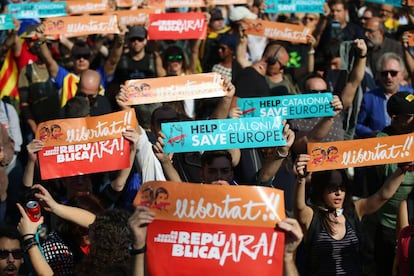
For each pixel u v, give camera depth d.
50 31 12.66
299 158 7.62
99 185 9.45
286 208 9.00
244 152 9.09
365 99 11.92
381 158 7.83
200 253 5.88
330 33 13.94
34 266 6.93
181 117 10.09
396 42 14.26
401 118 9.14
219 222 5.86
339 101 9.15
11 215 11.12
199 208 5.88
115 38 12.96
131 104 8.67
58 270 7.37
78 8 13.80
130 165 8.06
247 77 11.59
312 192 7.68
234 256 5.84
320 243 7.55
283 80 12.50
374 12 16.91
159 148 7.84
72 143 7.98
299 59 13.64
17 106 13.51
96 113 11.21
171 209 5.91
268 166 8.27
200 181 8.69
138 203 5.96
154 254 5.91
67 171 7.98
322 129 9.40
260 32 13.34
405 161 7.86
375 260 9.05
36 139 7.95
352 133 11.54
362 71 10.83
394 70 11.73
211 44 14.23
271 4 14.44
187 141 7.82
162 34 12.92
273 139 7.86
